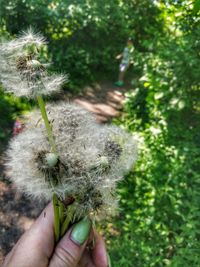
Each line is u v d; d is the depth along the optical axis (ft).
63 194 3.24
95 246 4.64
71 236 3.91
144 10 31.09
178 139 13.26
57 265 4.00
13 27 24.40
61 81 3.20
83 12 27.66
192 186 10.60
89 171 3.27
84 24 27.32
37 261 4.17
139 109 18.47
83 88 25.35
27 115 3.76
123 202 11.71
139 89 19.01
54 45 26.17
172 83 13.33
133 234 10.01
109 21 30.07
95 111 22.27
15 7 24.12
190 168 11.07
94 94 25.03
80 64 26.37
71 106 3.73
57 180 3.26
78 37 27.94
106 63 29.45
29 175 3.33
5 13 23.91
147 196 11.41
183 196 10.38
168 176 11.16
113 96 25.46
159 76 13.83
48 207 4.40
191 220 8.96
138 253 9.30
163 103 14.12
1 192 13.79
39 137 3.47
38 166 3.29
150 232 9.82
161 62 14.06
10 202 13.48
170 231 9.36
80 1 27.73
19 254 4.26
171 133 13.23
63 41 26.81
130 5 32.07
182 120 13.67
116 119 20.13
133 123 17.89
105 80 28.19
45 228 4.31
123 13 31.45
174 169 11.12
